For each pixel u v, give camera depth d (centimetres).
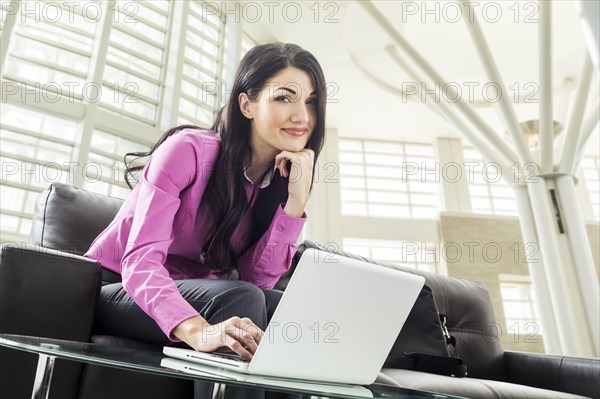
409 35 561
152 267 88
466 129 440
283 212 119
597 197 783
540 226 359
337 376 70
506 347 611
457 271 648
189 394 113
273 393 89
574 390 175
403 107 689
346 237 673
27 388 99
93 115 349
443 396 63
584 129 389
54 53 351
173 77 404
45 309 101
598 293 331
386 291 72
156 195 95
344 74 618
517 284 675
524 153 377
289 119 118
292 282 62
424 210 736
